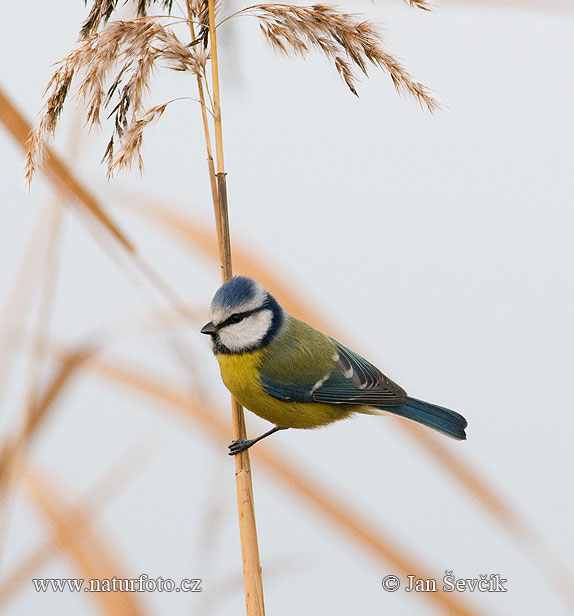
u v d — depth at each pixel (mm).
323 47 5043
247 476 5059
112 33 4758
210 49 5117
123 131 4852
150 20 4875
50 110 4711
